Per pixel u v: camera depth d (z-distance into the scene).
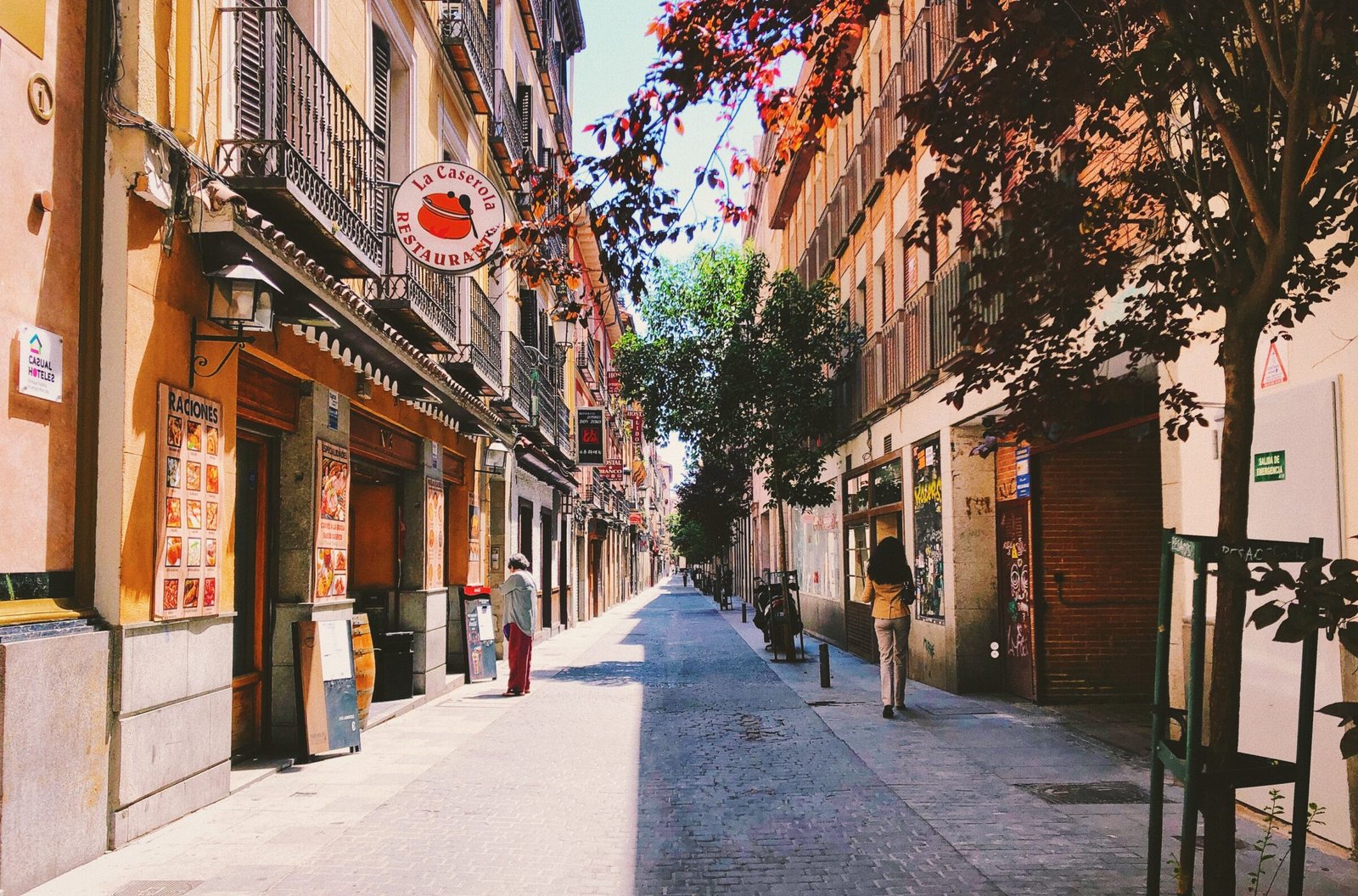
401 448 11.98
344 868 5.17
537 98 23.33
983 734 9.23
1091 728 9.45
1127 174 4.55
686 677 14.91
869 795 6.84
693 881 4.97
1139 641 11.01
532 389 19.89
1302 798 3.47
